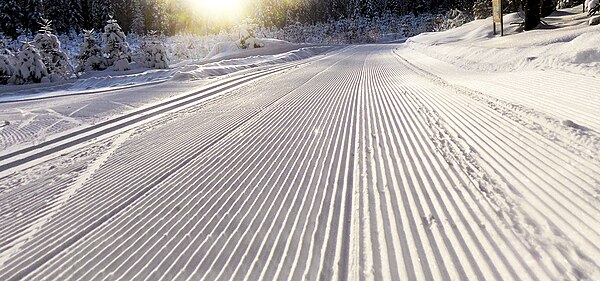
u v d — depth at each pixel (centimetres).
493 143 485
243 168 500
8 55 2341
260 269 275
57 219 396
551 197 326
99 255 316
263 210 369
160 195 432
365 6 8519
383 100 902
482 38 2473
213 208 383
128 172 532
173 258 300
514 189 351
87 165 595
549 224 286
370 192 386
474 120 606
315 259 280
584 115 550
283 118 800
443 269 251
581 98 642
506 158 428
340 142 580
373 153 510
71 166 600
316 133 651
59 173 568
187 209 387
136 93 1509
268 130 704
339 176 439
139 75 2208
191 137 710
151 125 870
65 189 490
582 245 255
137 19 7012
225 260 291
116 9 6819
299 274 264
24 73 2208
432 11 8831
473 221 305
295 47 4338
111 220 380
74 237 352
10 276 298
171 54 4281
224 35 5628
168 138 723
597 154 397
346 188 402
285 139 627
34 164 640
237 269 278
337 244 297
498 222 298
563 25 2248
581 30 1591
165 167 537
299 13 8731
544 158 411
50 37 2441
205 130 758
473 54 1591
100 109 1176
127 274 285
